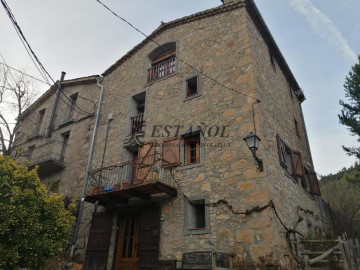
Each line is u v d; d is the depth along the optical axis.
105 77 13.16
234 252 6.39
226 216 6.88
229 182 7.23
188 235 7.18
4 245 4.83
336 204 15.19
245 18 9.52
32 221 5.19
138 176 9.07
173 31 11.48
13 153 15.30
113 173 9.59
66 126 13.39
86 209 9.87
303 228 8.72
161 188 7.57
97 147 11.06
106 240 8.56
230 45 9.38
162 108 9.84
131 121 10.65
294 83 13.32
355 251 6.20
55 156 12.22
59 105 14.69
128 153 10.09
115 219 8.82
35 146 14.45
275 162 7.99
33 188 5.73
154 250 7.45
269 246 6.02
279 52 11.49
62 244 5.64
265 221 6.30
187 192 7.77
